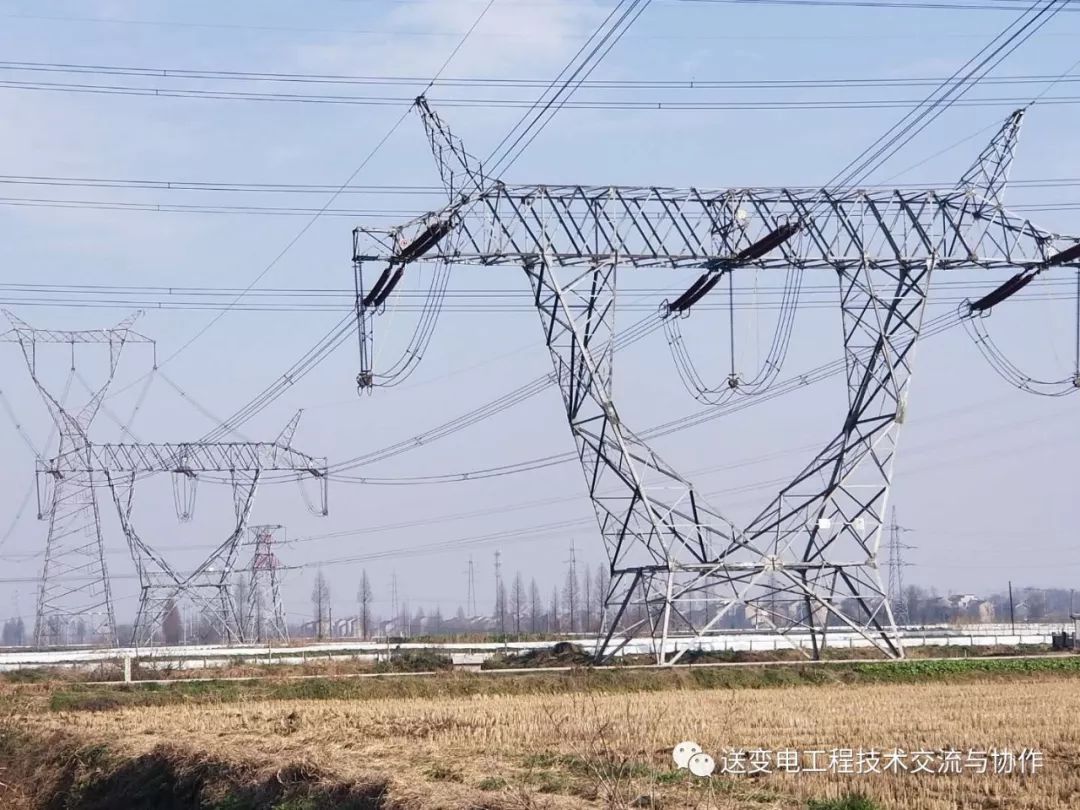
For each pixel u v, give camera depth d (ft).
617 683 224.53
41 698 216.33
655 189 214.69
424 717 169.58
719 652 260.62
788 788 106.63
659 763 121.39
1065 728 151.74
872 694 206.69
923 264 228.84
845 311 234.38
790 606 260.42
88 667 270.05
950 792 106.52
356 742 139.44
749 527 236.22
